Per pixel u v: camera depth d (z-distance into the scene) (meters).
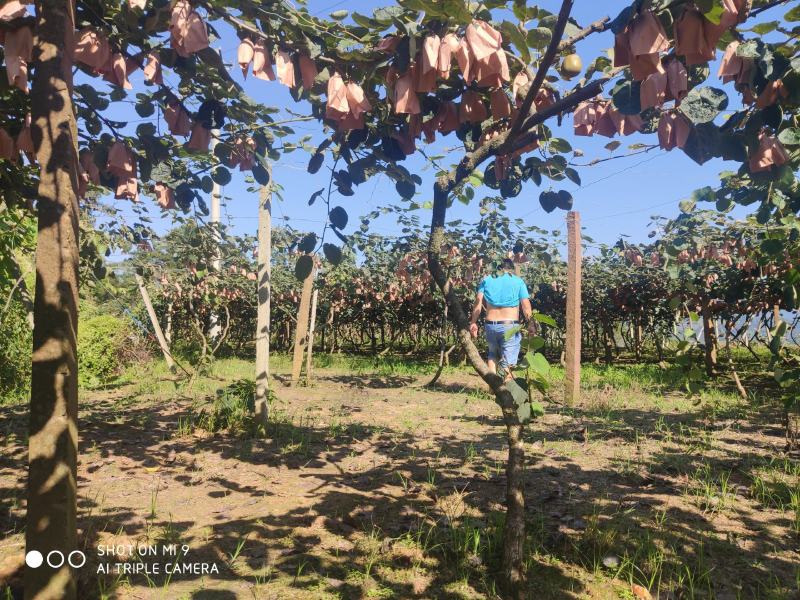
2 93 2.41
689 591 2.36
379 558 2.65
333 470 4.12
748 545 2.81
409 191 2.79
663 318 13.55
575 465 4.23
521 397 2.54
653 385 9.07
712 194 3.09
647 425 5.77
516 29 1.89
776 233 4.22
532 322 5.74
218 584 2.40
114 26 2.26
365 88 2.42
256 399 5.29
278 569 2.54
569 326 7.09
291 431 5.40
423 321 16.66
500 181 2.83
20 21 1.90
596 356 15.02
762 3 1.72
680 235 7.86
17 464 4.12
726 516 3.19
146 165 2.73
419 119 2.46
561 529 2.97
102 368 9.35
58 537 1.83
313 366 12.95
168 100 2.54
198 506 3.34
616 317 14.45
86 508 3.24
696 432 5.39
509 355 6.04
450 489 3.67
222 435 5.23
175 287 10.38
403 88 2.04
